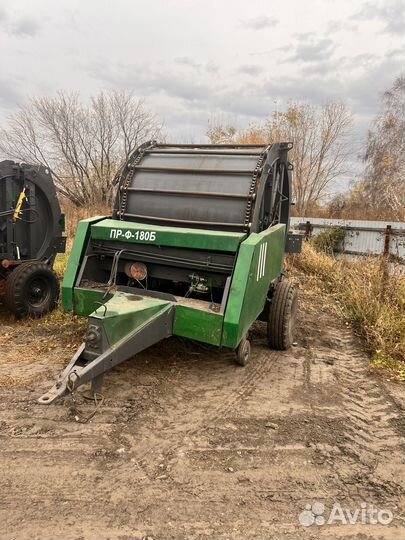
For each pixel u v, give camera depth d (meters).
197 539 2.52
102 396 3.92
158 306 3.93
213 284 4.36
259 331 6.11
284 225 5.57
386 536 2.63
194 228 4.68
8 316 6.11
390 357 5.41
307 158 28.05
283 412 3.92
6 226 6.04
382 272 7.94
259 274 4.33
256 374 4.66
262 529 2.62
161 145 5.62
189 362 4.79
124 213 5.12
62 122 23.06
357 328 6.57
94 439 3.33
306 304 7.75
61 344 5.13
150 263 4.57
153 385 4.21
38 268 6.00
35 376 4.28
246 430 3.60
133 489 2.86
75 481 2.90
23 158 23.58
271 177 5.13
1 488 2.81
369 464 3.29
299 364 5.06
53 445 3.24
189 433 3.50
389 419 3.96
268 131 27.03
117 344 3.54
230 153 5.04
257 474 3.09
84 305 4.48
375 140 28.91
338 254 12.66
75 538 2.47
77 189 23.77
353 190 28.86
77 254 4.59
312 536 2.60
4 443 3.24
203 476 3.03
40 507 2.68
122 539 2.48
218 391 4.22
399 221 12.97
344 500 2.91
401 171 23.19
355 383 4.67
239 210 4.59
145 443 3.33
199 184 4.86
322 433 3.64
